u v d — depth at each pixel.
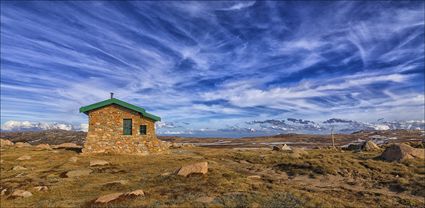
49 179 25.33
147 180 24.19
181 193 19.48
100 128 43.28
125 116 44.19
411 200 20.36
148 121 45.12
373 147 50.47
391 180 26.33
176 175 25.02
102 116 43.53
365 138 189.88
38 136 168.38
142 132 45.12
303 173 29.27
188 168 25.47
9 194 20.97
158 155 43.06
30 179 25.25
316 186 24.84
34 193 20.94
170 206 16.19
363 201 20.00
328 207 17.00
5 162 35.62
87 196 19.83
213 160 37.94
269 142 164.50
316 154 42.94
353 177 28.06
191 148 61.22
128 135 44.00
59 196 19.98
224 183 22.28
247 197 17.98
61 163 34.59
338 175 28.56
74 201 18.25
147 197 18.59
